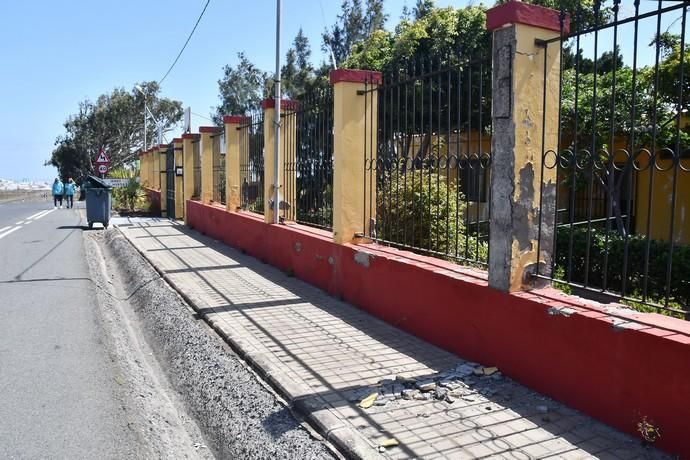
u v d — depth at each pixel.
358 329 5.65
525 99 4.18
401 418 3.64
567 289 5.65
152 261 9.96
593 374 3.56
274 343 5.23
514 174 4.17
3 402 4.37
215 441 3.84
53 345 5.78
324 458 3.24
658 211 9.71
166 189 20.48
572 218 4.02
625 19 3.46
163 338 6.06
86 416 4.15
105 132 50.62
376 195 6.82
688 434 3.02
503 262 4.27
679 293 6.86
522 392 4.01
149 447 3.75
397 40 12.14
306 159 8.49
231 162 12.23
